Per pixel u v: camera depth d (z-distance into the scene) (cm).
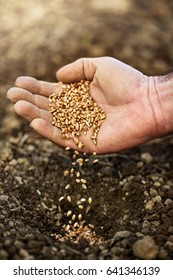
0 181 71
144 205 70
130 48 103
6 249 59
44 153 80
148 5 117
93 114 71
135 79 71
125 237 63
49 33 103
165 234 64
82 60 73
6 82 94
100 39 103
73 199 73
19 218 66
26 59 99
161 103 70
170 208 68
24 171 76
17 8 111
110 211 71
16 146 82
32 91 72
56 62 99
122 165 78
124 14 112
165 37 108
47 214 70
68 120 71
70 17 108
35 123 67
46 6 112
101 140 70
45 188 74
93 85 73
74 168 77
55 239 66
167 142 86
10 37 103
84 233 68
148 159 80
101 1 115
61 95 73
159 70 100
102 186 74
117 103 71
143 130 70
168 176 76
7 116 89
